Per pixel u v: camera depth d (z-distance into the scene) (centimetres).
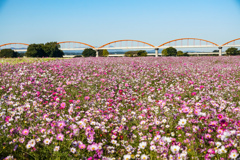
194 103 575
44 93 751
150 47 10481
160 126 444
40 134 379
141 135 412
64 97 685
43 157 338
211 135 364
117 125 456
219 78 1156
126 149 352
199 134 367
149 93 774
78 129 374
